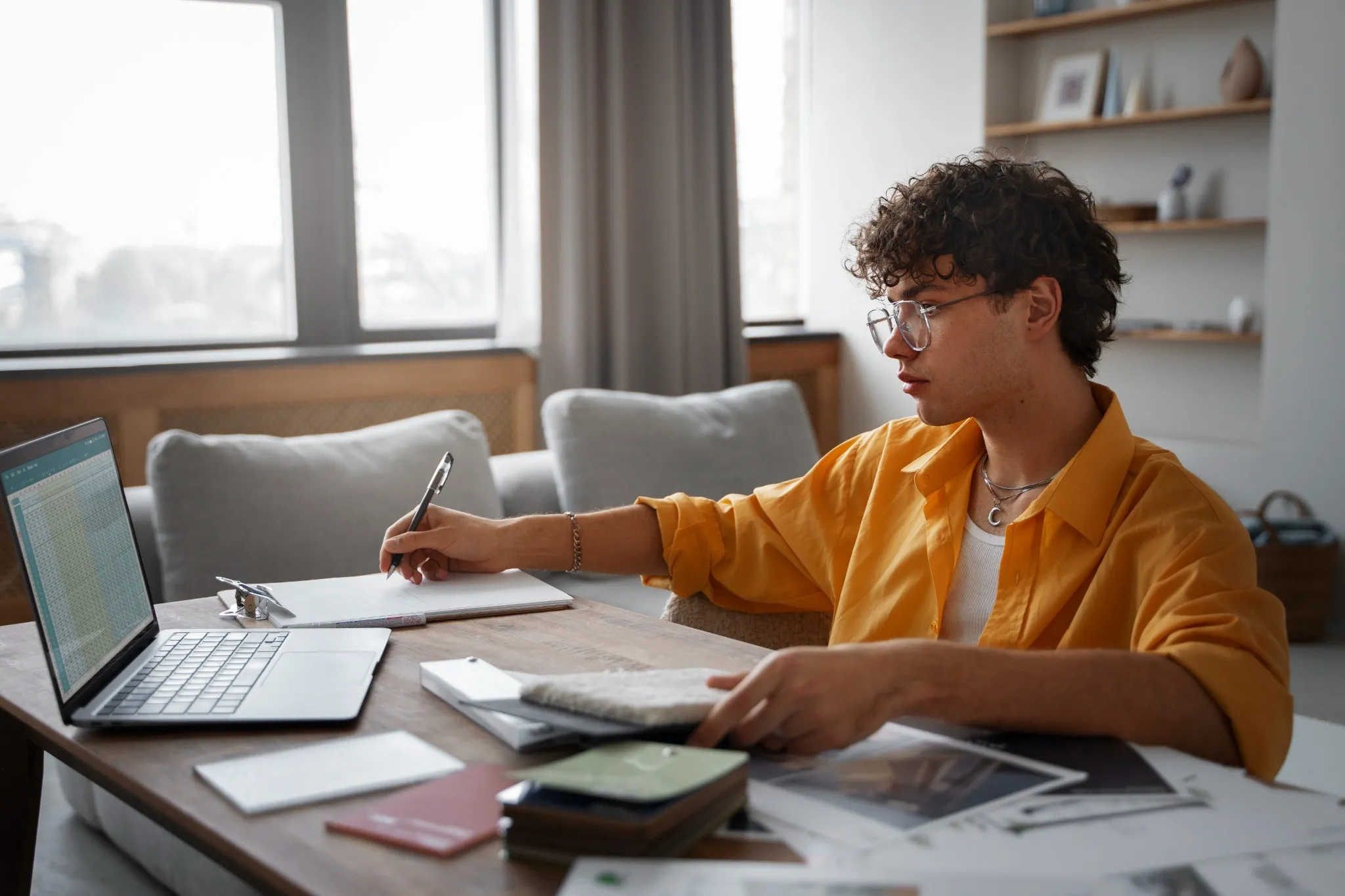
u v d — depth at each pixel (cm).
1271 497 346
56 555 104
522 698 95
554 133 364
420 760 90
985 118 418
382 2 362
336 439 232
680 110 389
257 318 350
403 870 72
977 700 90
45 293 316
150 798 86
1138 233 411
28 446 104
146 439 302
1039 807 79
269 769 88
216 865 167
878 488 141
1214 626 97
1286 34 342
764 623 152
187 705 102
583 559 150
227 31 336
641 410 267
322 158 354
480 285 390
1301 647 339
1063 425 125
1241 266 386
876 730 88
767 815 78
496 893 69
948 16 428
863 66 457
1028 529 120
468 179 383
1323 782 172
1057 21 395
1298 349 349
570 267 367
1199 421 406
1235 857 71
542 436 373
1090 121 393
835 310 474
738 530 151
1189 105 390
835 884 68
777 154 474
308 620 131
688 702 87
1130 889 67
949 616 130
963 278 120
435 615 134
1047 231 120
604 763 79
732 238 405
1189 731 92
